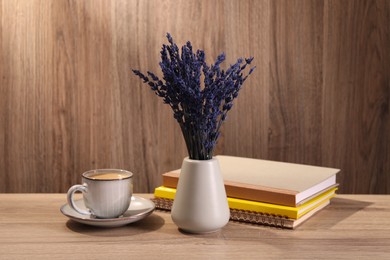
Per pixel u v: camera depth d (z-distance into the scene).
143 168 2.28
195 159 1.22
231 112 2.25
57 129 2.25
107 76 2.23
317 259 1.09
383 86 2.22
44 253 1.11
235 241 1.19
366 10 2.19
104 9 2.20
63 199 1.49
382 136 2.24
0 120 2.25
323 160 2.26
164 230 1.25
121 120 2.25
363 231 1.25
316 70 2.22
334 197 1.53
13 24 2.20
